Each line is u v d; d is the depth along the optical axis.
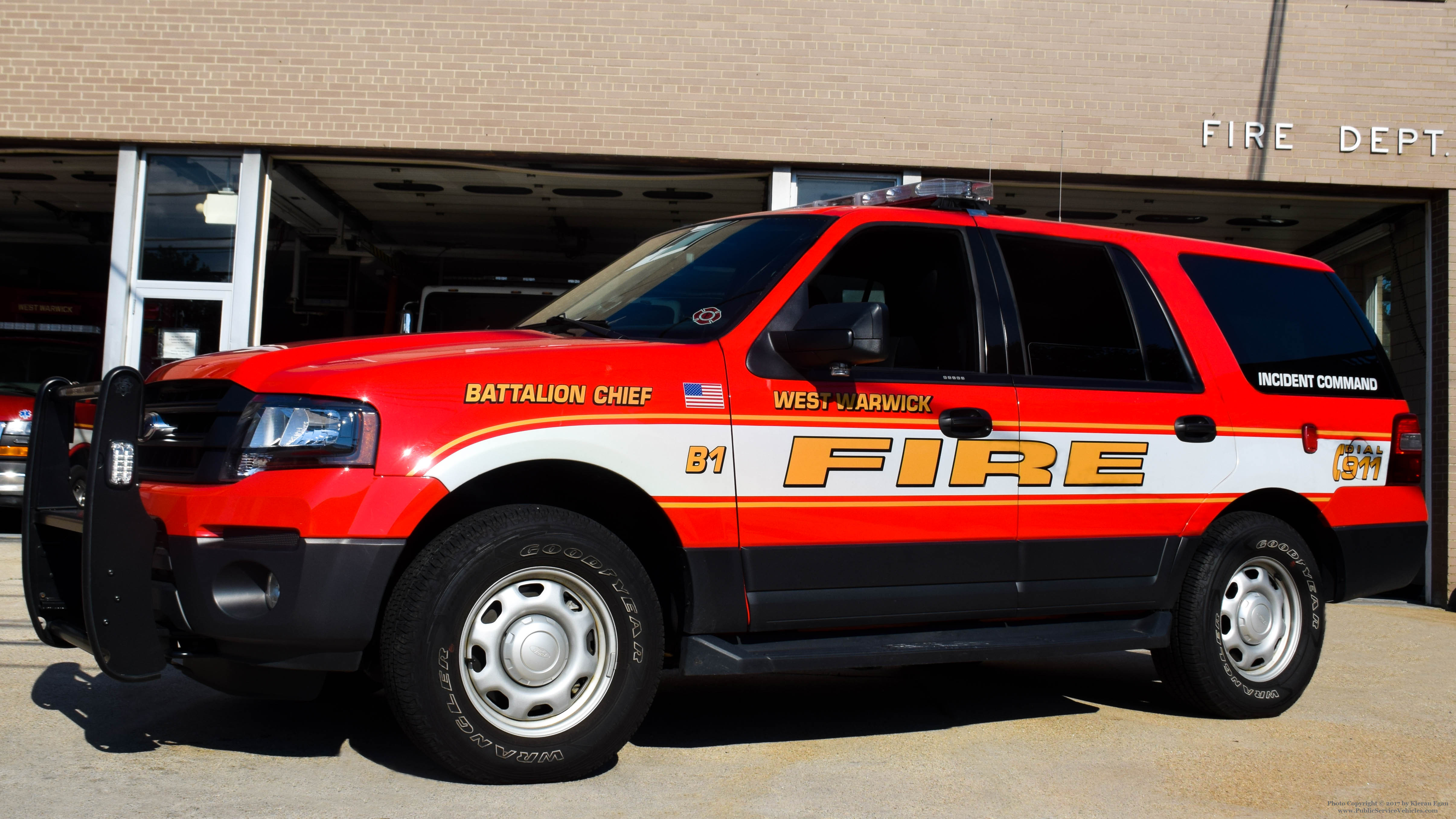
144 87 9.39
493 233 13.78
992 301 4.34
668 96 9.44
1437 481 9.42
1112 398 4.47
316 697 4.26
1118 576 4.46
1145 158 9.50
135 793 3.27
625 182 10.49
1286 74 9.56
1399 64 9.61
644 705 3.60
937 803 3.46
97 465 3.16
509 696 3.43
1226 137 9.52
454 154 9.55
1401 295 10.25
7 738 3.80
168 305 9.47
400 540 3.26
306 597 3.18
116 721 4.09
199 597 3.21
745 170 9.71
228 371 3.49
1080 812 3.42
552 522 3.47
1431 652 6.71
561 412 3.52
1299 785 3.78
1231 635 4.75
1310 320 5.21
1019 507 4.23
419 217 12.87
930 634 4.14
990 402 4.20
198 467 3.35
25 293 13.68
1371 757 4.19
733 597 3.75
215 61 9.40
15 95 9.36
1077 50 9.52
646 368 3.67
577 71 9.43
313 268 14.62
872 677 5.51
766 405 3.82
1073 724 4.61
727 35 9.48
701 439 3.70
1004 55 9.52
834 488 3.90
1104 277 4.66
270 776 3.49
